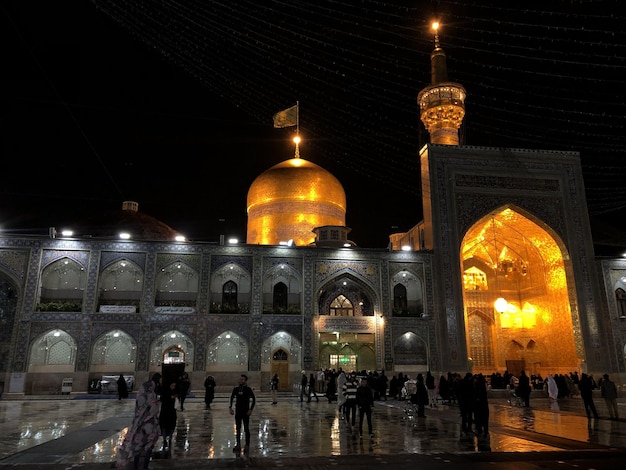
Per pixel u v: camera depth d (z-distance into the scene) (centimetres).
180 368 2300
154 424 677
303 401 1966
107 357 2338
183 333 2311
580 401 2042
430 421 1310
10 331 2247
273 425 1214
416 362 2489
